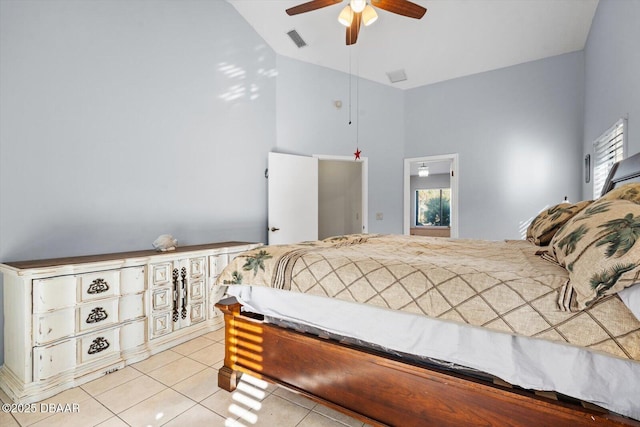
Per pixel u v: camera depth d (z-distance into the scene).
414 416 1.25
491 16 3.31
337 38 3.84
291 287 1.52
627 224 0.90
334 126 4.50
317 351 1.51
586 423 0.94
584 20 3.23
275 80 4.17
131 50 2.62
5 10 1.95
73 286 1.88
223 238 3.46
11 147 1.98
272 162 3.99
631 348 0.83
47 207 2.14
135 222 2.65
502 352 1.06
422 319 1.21
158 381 1.94
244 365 1.80
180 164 3.02
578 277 0.92
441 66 4.18
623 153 2.35
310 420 1.57
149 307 2.30
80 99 2.30
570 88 3.69
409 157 4.75
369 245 2.15
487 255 1.69
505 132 4.07
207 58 3.28
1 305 1.93
